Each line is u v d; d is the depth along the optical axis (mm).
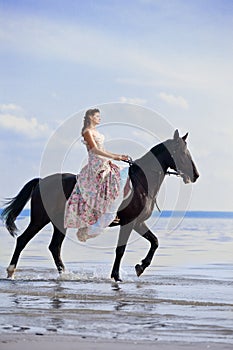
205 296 8594
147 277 10656
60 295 8492
